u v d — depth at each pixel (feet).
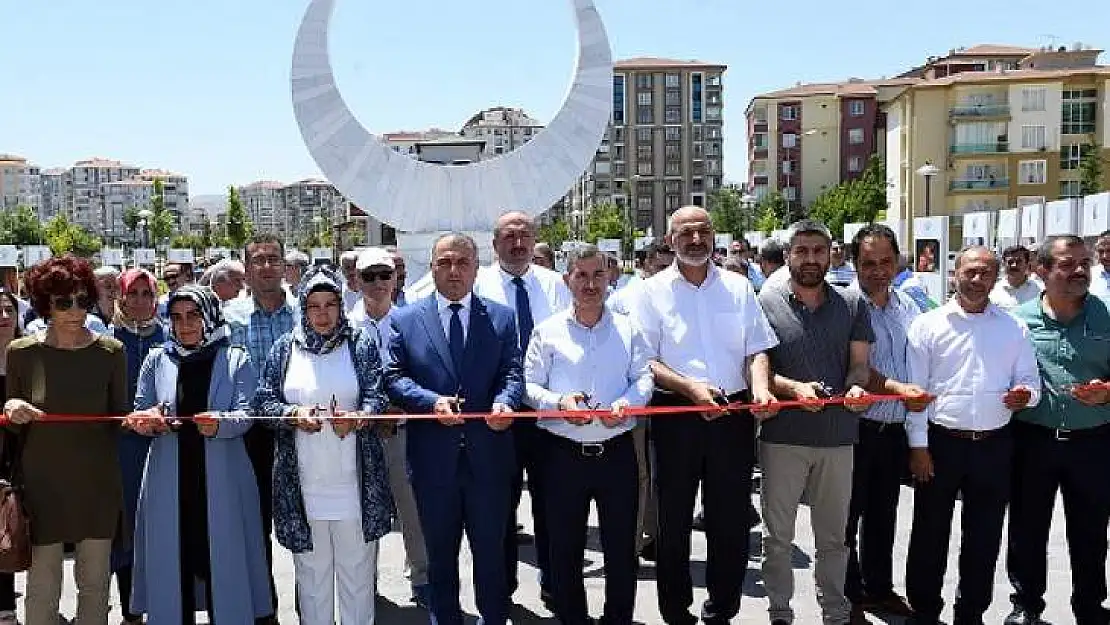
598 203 274.98
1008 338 13.84
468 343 13.94
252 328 16.81
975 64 207.62
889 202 169.58
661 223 280.51
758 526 21.08
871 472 15.33
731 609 14.51
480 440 13.76
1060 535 19.72
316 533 13.69
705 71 279.90
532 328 16.90
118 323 16.43
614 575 13.98
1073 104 149.07
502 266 17.15
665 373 13.99
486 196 26.30
